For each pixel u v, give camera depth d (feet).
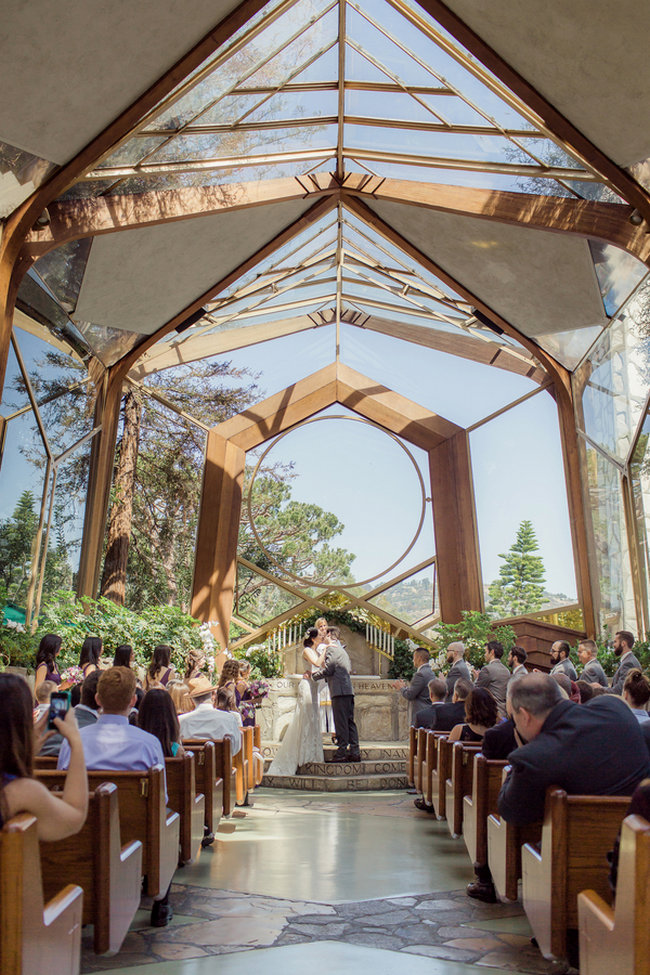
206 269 34.88
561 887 9.93
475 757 15.11
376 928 13.42
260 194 31.19
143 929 13.37
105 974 11.11
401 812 26.58
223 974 11.10
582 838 9.98
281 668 46.29
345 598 47.75
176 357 45.68
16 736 7.36
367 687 42.52
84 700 15.65
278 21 22.77
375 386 49.42
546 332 37.65
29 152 21.86
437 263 36.47
